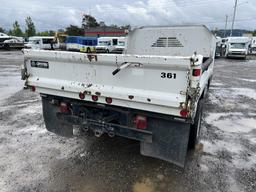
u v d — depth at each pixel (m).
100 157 3.55
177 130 2.80
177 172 3.18
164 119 2.82
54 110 3.75
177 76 2.50
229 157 3.62
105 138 4.24
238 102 7.08
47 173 3.12
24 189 2.79
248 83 10.73
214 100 7.29
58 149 3.79
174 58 2.43
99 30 60.56
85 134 4.41
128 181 2.97
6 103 6.42
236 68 17.41
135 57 2.64
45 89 3.55
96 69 3.01
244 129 4.83
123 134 3.07
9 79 10.38
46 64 3.43
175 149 2.85
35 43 32.12
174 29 5.36
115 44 28.66
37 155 3.59
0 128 4.61
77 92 3.22
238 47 26.80
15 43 37.16
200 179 3.03
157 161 3.44
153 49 5.64
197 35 5.24
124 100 2.91
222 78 12.32
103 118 3.22
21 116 5.33
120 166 3.31
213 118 5.50
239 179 3.05
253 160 3.54
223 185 2.92
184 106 2.50
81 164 3.35
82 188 2.82
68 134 3.73
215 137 4.37
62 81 3.34
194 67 2.37
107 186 2.86
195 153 3.72
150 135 2.92
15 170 3.17
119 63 2.78
